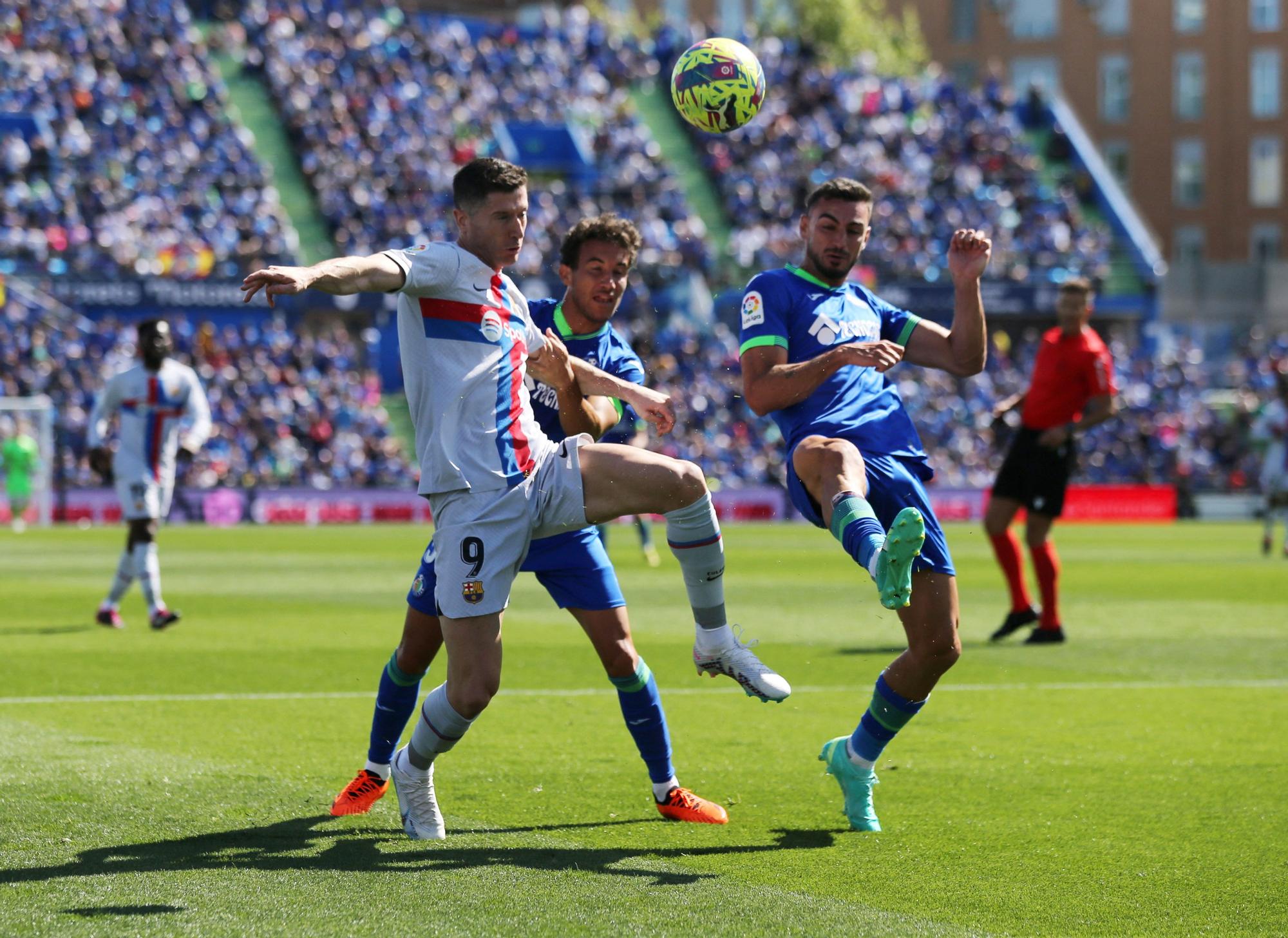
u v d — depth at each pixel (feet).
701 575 59.36
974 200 529.04
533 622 149.28
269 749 78.74
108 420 138.41
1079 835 60.95
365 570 220.02
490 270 57.77
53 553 255.09
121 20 479.82
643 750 63.82
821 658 122.93
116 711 91.35
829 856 57.31
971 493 424.05
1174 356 514.68
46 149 429.79
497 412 57.31
